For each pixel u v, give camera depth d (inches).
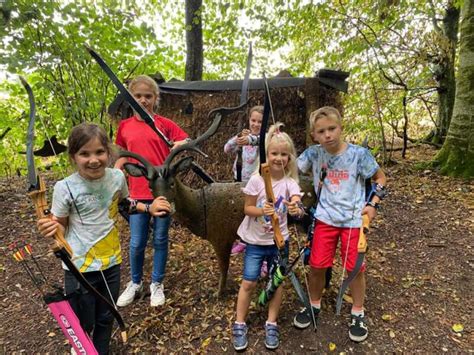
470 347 89.1
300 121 170.2
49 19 156.7
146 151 108.3
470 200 184.4
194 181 173.6
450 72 308.2
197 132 173.8
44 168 221.3
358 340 91.5
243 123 169.3
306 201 114.4
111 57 181.5
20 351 93.7
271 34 240.2
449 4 300.4
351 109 272.7
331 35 263.0
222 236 106.4
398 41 265.0
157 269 109.3
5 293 119.7
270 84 166.9
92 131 74.9
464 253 132.7
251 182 91.9
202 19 236.8
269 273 96.4
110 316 85.5
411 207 182.5
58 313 72.1
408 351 88.9
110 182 81.1
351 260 90.3
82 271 78.5
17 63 146.6
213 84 171.0
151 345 94.3
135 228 107.7
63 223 77.7
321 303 107.1
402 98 284.8
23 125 207.8
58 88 172.1
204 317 103.5
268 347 90.1
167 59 233.5
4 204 197.8
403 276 120.8
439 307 104.2
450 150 238.2
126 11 177.0
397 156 301.7
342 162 92.4
